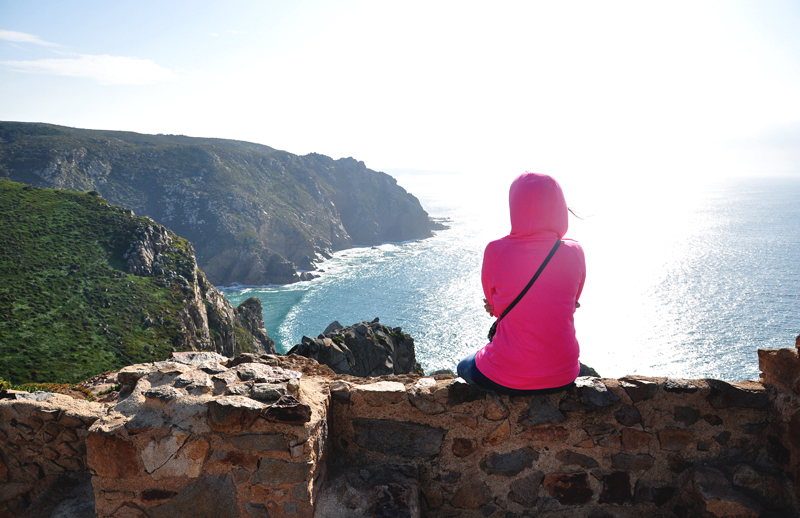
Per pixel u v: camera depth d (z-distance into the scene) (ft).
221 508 8.89
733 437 10.00
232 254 540.52
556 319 8.96
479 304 397.19
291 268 526.98
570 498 10.12
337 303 416.05
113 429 8.97
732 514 9.00
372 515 8.98
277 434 8.64
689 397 10.01
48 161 550.77
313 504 8.86
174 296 261.85
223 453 8.84
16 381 174.50
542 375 9.25
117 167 624.59
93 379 41.88
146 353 217.56
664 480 10.10
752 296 414.62
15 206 305.53
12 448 11.11
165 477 8.97
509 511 10.21
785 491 9.21
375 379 12.63
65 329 213.46
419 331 331.16
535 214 9.03
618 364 277.03
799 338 9.25
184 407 9.05
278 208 655.35
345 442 10.60
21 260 254.06
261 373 10.20
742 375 254.06
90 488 10.77
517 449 10.12
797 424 9.05
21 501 11.10
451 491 10.32
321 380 11.41
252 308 326.24
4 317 208.74
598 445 10.06
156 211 595.88
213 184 631.56
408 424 10.31
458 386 10.10
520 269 8.91
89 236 294.46
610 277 515.91
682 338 313.73
